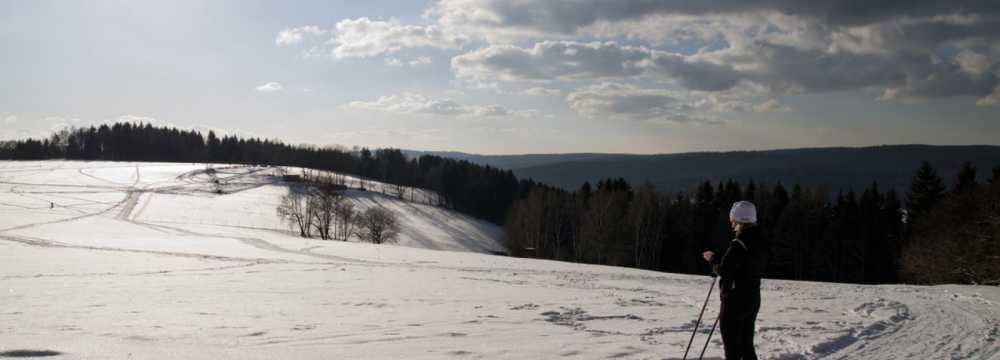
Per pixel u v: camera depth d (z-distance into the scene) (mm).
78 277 19266
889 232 64125
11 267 22547
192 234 62281
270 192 119562
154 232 64438
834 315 11414
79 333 8516
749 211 6344
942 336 9273
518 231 74750
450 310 11906
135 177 130750
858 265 63156
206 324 9680
